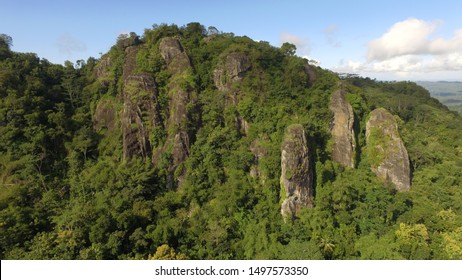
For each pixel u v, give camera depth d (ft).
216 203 172.24
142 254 139.44
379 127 210.38
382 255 149.69
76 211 146.61
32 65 241.76
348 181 186.50
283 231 164.04
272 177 181.78
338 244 157.38
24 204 164.76
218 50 233.55
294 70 223.10
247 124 203.10
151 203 166.81
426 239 157.69
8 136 186.29
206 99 204.85
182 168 186.39
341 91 218.59
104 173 181.47
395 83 427.33
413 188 199.41
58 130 202.08
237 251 153.07
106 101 222.48
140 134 194.59
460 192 196.95
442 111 354.33
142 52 225.35
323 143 203.10
